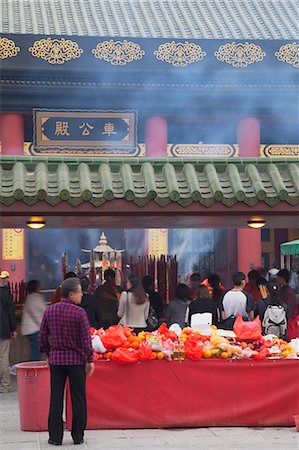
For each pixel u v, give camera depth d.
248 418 12.16
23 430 11.99
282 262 31.84
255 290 17.77
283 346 12.50
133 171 15.27
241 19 36.22
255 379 12.21
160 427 12.04
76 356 11.00
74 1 36.97
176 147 28.70
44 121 26.11
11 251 29.22
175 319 16.56
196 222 18.19
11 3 36.53
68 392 11.94
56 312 11.01
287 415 12.22
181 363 12.10
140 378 12.05
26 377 11.97
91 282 24.08
